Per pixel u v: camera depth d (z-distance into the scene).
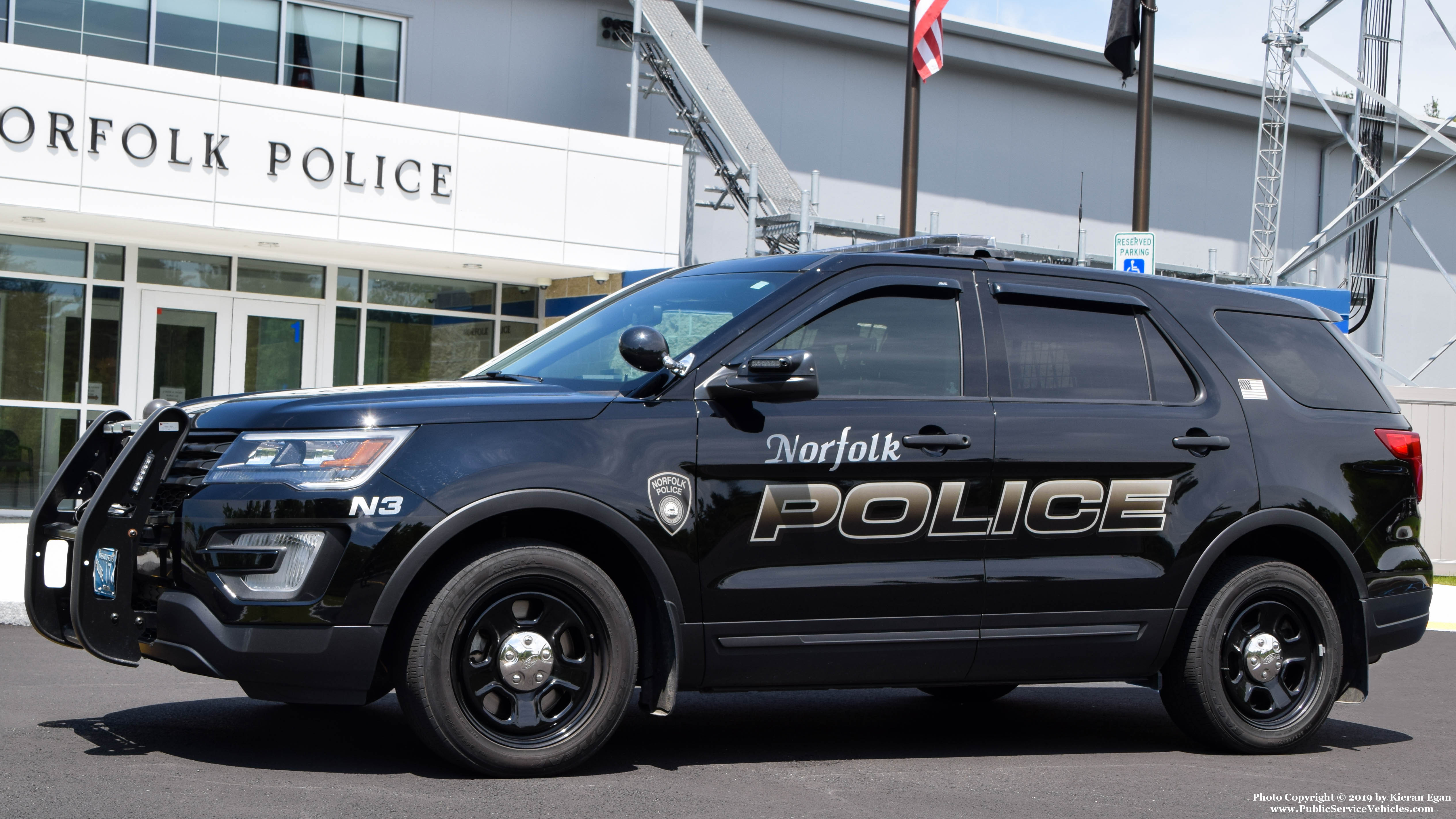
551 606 4.63
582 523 4.80
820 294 5.17
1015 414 5.26
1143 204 14.08
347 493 4.40
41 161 13.40
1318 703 5.75
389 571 4.38
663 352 4.79
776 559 4.90
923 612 5.08
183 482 4.57
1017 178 24.69
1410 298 30.20
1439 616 11.83
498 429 4.62
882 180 23.28
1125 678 5.52
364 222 15.15
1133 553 5.42
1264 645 5.68
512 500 4.52
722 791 4.59
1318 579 6.02
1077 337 5.55
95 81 13.66
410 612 4.49
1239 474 5.62
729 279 5.42
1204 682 5.54
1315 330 6.15
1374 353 29.42
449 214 15.66
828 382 5.09
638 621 4.92
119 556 4.57
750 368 4.82
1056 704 6.97
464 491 4.48
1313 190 28.78
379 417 4.53
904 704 6.76
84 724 5.28
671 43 19.78
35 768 4.48
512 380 5.18
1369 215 25.02
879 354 5.19
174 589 4.50
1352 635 5.91
